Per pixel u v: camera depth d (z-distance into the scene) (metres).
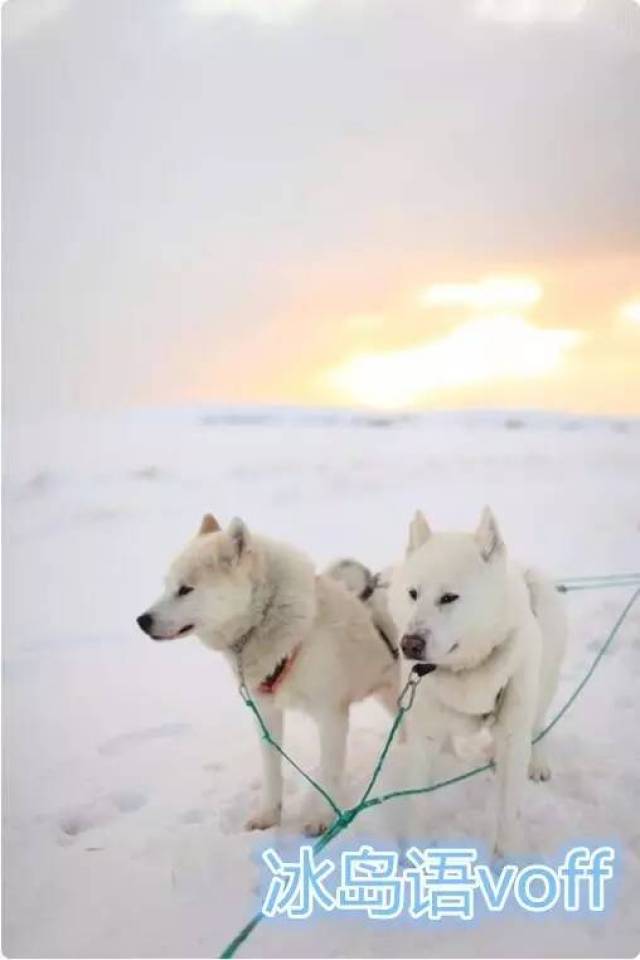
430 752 2.10
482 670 1.96
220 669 2.98
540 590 2.23
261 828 2.16
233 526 2.09
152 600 2.96
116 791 2.32
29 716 2.53
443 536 1.99
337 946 1.84
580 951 1.84
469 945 1.84
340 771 2.17
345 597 2.23
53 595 2.91
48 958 1.83
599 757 2.46
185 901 1.96
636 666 2.98
